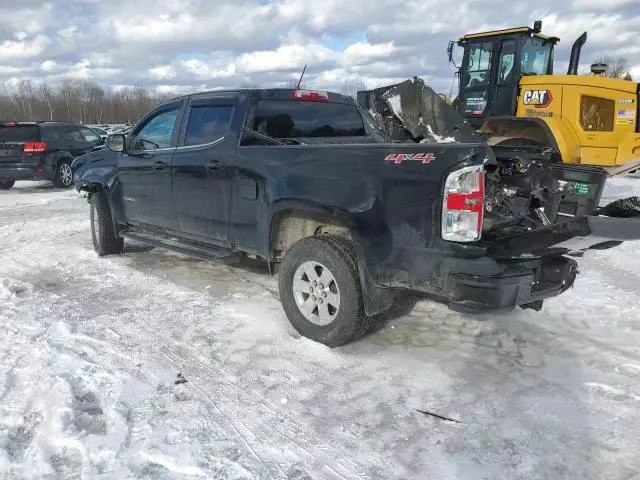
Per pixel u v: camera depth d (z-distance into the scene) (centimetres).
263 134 487
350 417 316
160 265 643
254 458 278
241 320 462
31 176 1378
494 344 414
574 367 376
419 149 349
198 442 289
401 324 454
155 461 273
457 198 329
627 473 267
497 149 894
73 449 280
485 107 983
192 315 473
